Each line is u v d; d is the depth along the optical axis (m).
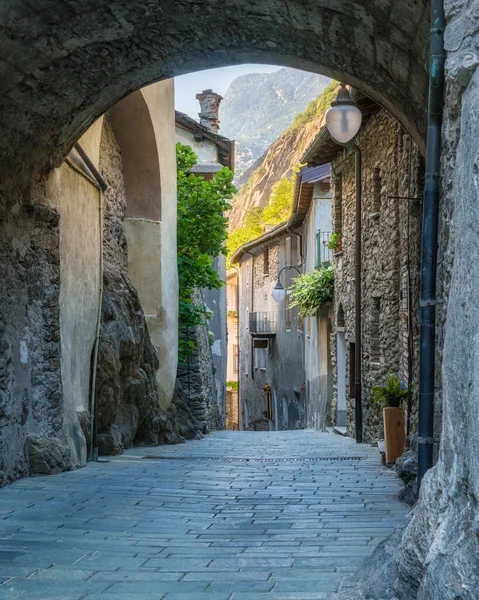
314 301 21.12
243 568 4.23
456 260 3.21
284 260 33.03
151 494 6.95
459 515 2.89
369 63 6.96
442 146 4.32
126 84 8.12
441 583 2.76
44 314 8.47
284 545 4.86
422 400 4.48
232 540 5.04
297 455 11.20
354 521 5.73
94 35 6.96
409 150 11.63
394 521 5.70
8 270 7.63
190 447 12.87
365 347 15.74
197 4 6.71
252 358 40.41
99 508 6.21
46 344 8.49
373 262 15.09
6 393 7.46
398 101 7.34
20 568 4.26
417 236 11.03
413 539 3.29
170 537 5.14
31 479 7.77
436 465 3.45
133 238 13.34
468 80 3.23
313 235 24.80
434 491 3.28
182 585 3.88
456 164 3.37
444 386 3.33
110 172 12.51
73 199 9.43
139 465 9.31
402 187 12.54
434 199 4.33
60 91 7.60
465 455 2.91
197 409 18.36
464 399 2.96
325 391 21.78
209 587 3.84
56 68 7.24
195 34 7.30
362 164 16.03
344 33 6.60
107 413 10.74
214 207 17.56
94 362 10.03
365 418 15.62
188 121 24.41
